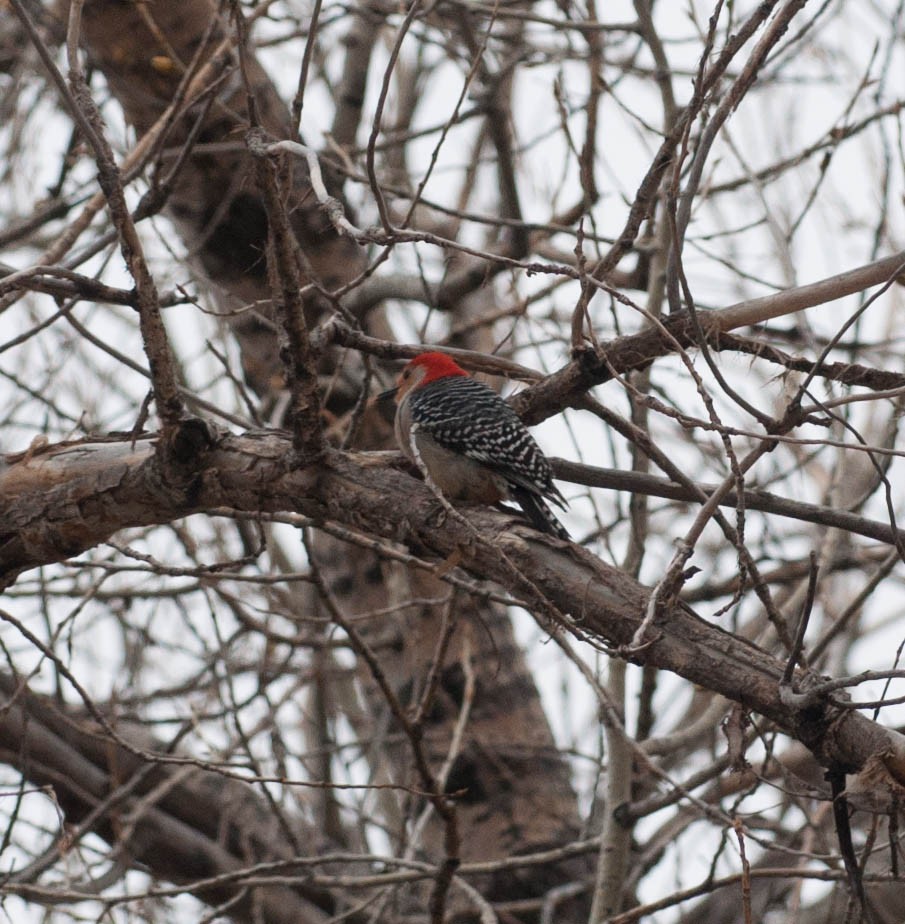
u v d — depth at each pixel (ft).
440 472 33.91
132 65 42.04
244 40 23.98
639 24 37.65
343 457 26.48
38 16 45.21
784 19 25.03
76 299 27.68
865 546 45.44
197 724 36.96
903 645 24.18
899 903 43.62
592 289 27.32
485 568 25.39
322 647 41.32
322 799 49.14
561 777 48.73
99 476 27.30
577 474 31.32
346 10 44.39
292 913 46.78
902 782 21.95
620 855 35.14
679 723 46.55
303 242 43.98
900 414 30.45
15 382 38.83
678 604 23.99
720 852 29.22
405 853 37.55
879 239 36.88
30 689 40.27
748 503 29.89
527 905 43.93
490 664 48.32
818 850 41.37
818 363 24.25
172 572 28.25
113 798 38.37
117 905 34.68
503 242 46.44
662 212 35.76
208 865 46.37
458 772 47.67
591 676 32.76
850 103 35.53
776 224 34.91
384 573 48.19
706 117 28.58
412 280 44.11
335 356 44.62
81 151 37.52
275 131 43.34
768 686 23.03
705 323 28.58
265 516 28.50
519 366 30.04
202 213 44.21
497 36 44.93
